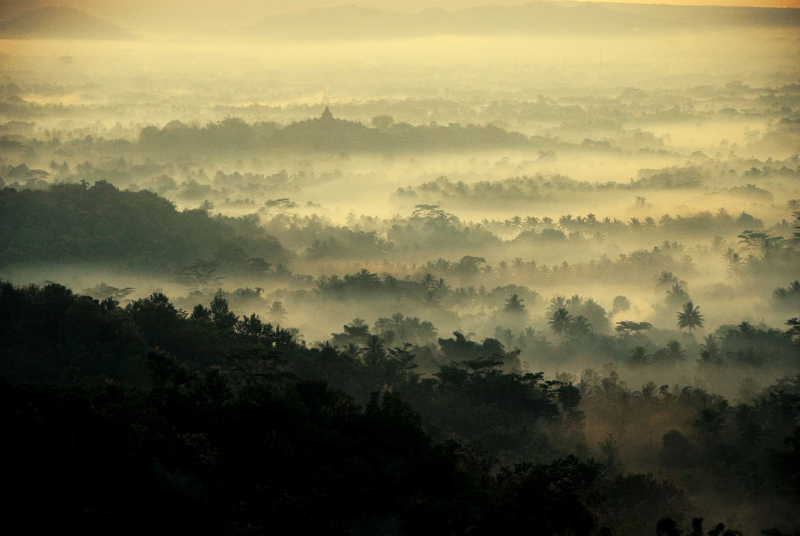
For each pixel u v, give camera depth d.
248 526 90.56
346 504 98.38
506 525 90.31
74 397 101.00
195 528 94.62
